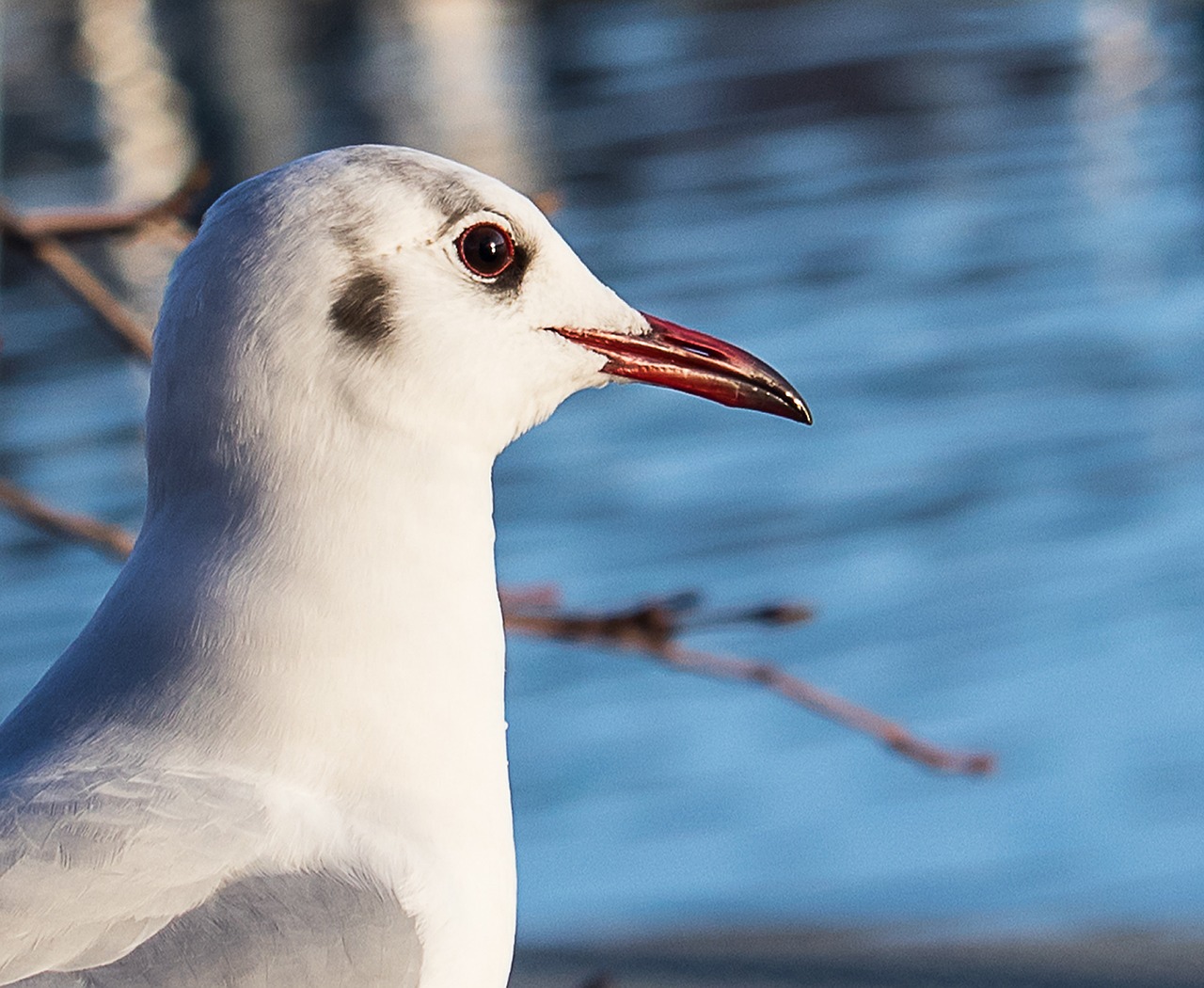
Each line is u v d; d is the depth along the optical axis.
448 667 4.65
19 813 4.12
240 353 4.52
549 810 14.96
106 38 46.25
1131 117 34.06
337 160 4.71
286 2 48.47
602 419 22.42
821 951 12.89
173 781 4.27
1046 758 15.20
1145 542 18.48
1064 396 21.97
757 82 39.09
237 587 4.49
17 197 33.78
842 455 20.95
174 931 4.04
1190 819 14.35
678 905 13.77
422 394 4.68
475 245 4.82
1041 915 13.33
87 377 23.67
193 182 6.55
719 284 26.86
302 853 4.32
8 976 3.87
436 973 4.39
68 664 4.52
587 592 18.27
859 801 14.91
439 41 44.75
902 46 41.06
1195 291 24.95
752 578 18.39
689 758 15.50
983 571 18.17
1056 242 27.41
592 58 42.75
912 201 30.09
